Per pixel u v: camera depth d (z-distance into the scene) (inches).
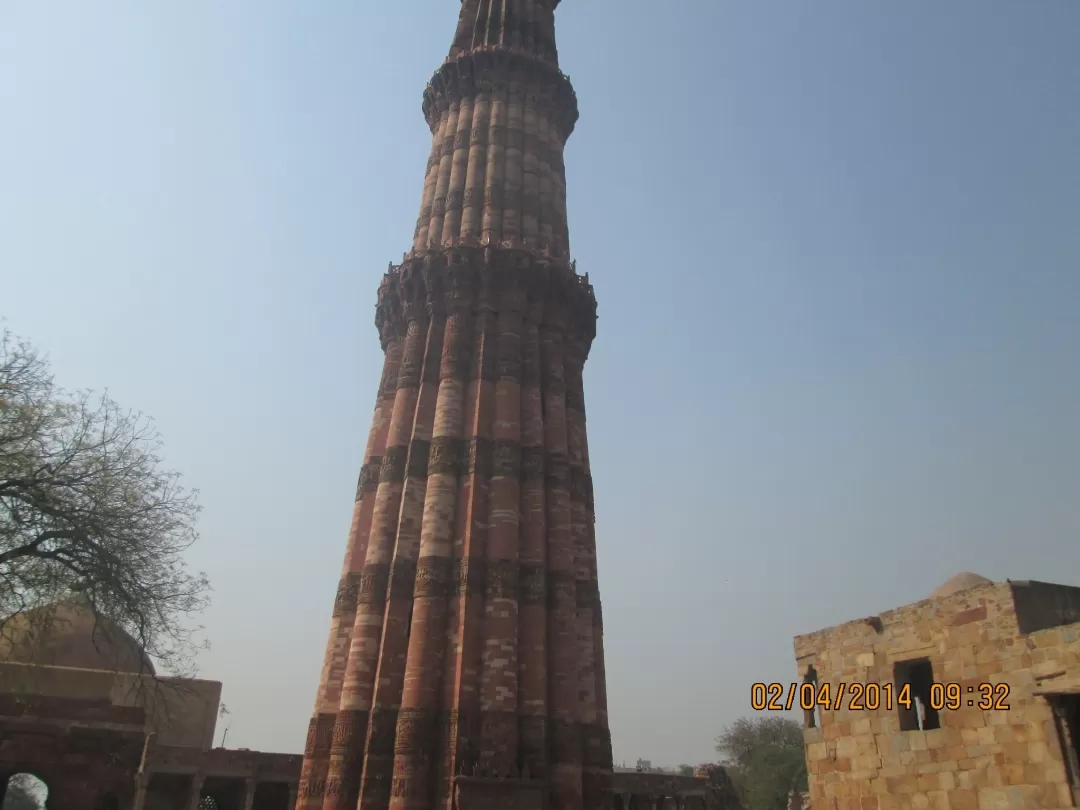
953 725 866.8
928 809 872.9
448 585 1294.3
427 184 1918.1
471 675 1204.5
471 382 1518.2
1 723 1256.2
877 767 949.8
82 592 1125.1
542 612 1298.0
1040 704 781.3
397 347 1654.8
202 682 2027.6
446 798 1113.4
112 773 1278.3
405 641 1262.3
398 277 1678.2
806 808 2765.7
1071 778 743.7
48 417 1096.2
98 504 1114.7
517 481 1408.7
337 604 1369.3
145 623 1155.3
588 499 1555.1
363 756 1180.5
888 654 973.2
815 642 1095.0
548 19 2262.6
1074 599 869.8
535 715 1202.6
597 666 1386.6
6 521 1077.1
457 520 1360.7
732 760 4296.3
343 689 1239.5
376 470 1504.7
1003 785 799.1
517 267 1631.4
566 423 1563.7
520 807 1111.6
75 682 1470.2
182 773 1806.1
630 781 2556.6
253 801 1942.7
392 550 1363.2
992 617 847.1
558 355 1627.7
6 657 1422.2
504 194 1811.0
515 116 1957.4
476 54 2017.7
